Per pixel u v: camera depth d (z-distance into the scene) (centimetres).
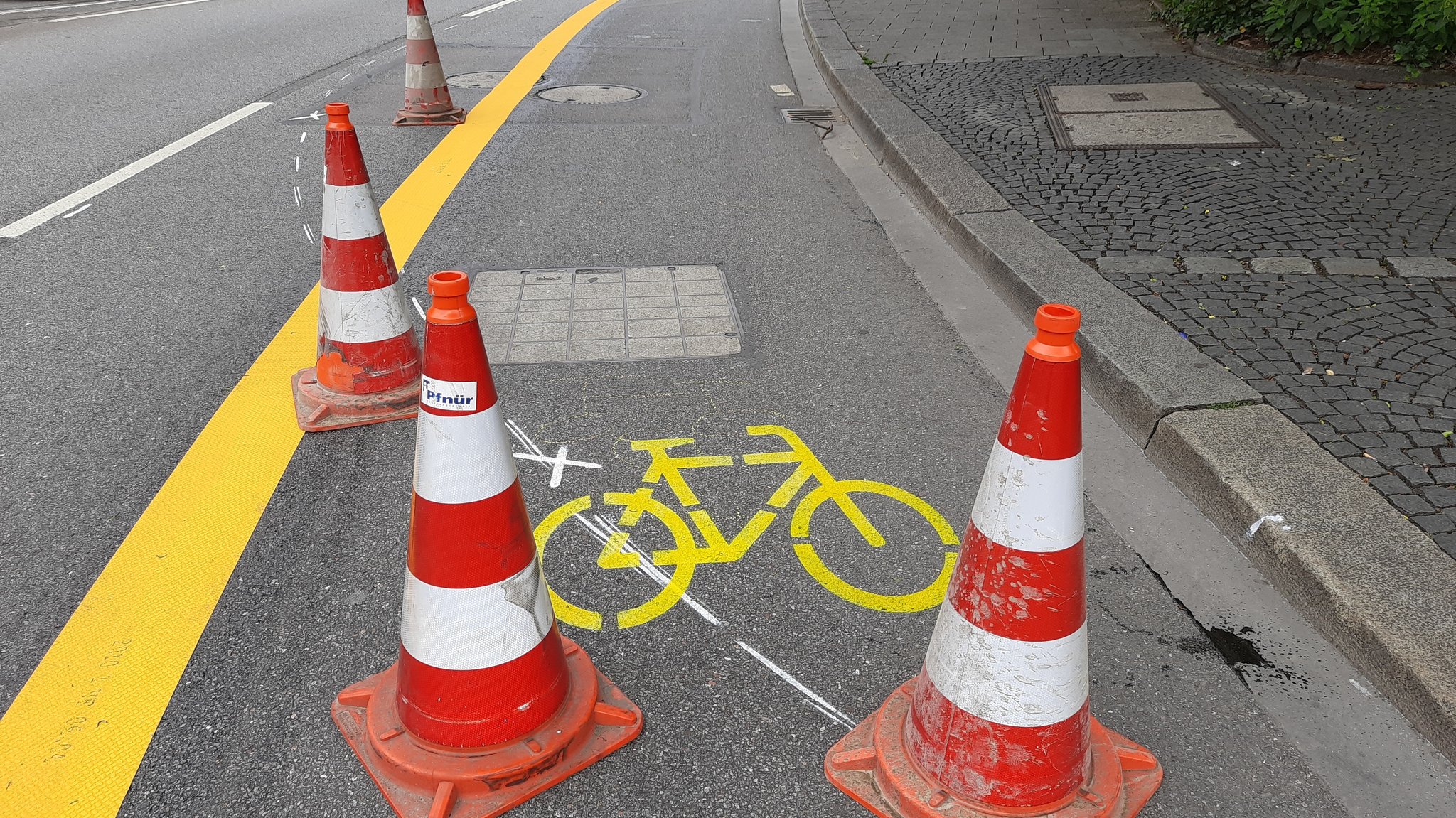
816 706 255
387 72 1006
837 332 461
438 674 222
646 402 398
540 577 233
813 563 307
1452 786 232
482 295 496
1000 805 217
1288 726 248
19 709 249
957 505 337
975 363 434
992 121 721
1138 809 225
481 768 224
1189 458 335
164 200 626
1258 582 297
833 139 774
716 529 323
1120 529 322
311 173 685
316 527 321
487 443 214
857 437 376
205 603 286
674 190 657
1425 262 466
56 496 333
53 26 1265
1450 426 339
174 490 338
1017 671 207
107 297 487
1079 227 527
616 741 241
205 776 231
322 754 238
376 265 378
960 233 544
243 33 1225
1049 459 194
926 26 1068
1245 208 543
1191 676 263
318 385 395
